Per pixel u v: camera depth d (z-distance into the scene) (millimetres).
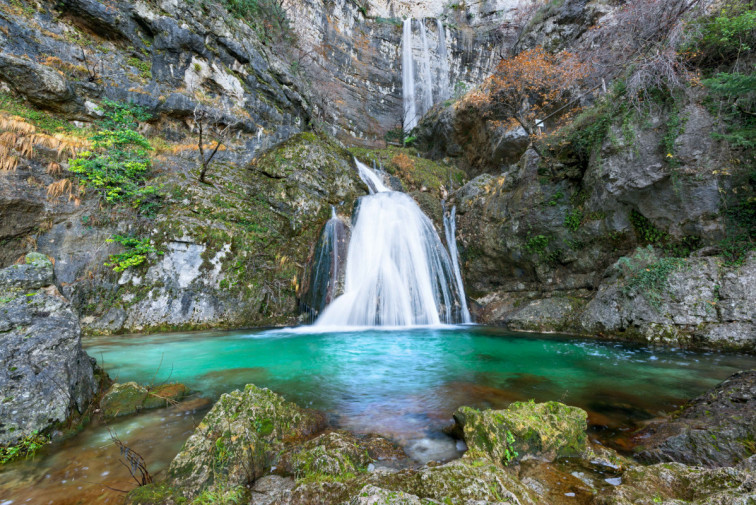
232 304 10578
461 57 28484
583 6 15719
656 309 7941
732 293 7129
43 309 4020
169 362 6676
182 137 13266
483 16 28609
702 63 8109
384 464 2975
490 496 1989
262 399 3480
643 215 8789
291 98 16938
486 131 18109
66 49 11109
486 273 13109
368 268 12617
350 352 7648
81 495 2572
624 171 8602
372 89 27438
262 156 14336
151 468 2938
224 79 14289
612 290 8930
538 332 10000
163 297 9859
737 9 7457
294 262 12086
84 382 4070
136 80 12297
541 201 11039
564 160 10422
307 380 5586
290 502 2205
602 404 4402
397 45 28906
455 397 4754
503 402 4531
